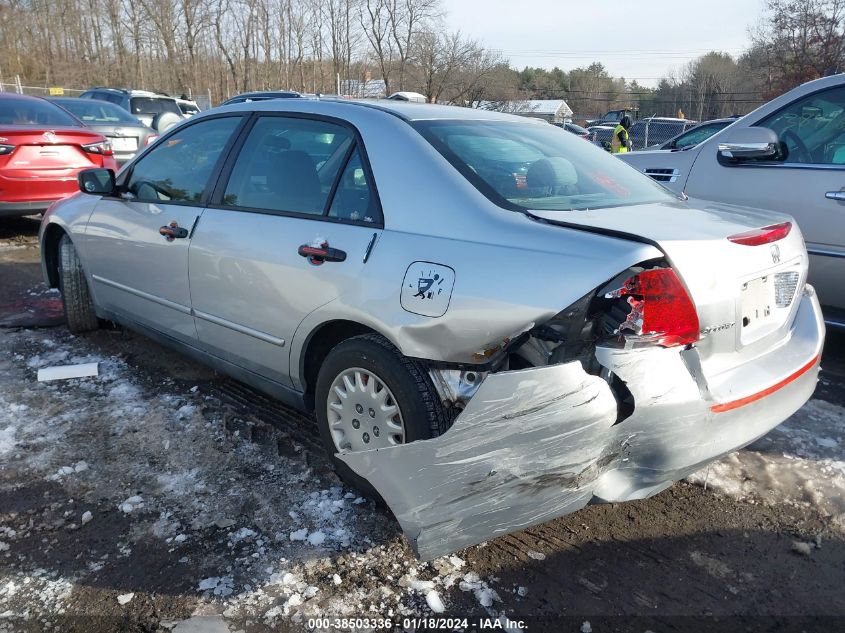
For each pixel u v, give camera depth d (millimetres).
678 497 3027
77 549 2578
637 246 2154
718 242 2320
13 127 7312
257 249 3098
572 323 2174
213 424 3523
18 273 6469
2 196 7180
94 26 46125
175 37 42188
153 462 3166
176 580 2430
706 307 2252
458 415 2396
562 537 2729
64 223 4516
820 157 4512
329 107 3166
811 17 33844
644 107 57312
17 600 2324
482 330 2309
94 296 4480
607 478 2322
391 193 2721
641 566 2580
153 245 3730
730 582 2514
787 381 2596
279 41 41812
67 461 3156
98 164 7801
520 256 2299
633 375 2156
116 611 2285
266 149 3332
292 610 2305
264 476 3068
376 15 39531
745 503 2994
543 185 2795
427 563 2543
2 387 3900
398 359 2568
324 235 2846
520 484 2201
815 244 4449
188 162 3734
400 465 2271
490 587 2439
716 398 2316
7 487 2945
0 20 48000
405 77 39562
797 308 2867
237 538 2652
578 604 2379
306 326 2912
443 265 2432
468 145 2895
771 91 36344
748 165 4758
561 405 2127
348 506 2865
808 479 3166
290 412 3680
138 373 4148
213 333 3490
